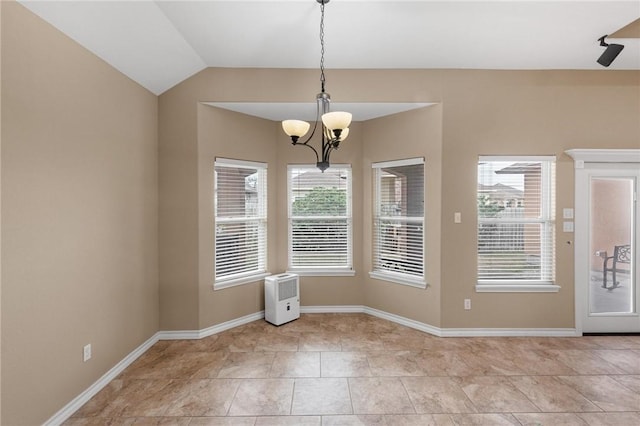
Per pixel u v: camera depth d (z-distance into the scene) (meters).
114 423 2.01
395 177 3.69
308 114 3.63
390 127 3.64
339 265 3.99
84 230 2.26
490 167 3.31
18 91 1.76
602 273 3.32
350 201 3.94
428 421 2.01
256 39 2.78
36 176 1.88
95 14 2.11
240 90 3.24
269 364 2.71
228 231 3.52
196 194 3.20
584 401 2.20
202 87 3.20
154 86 3.05
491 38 2.78
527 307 3.29
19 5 1.77
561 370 2.61
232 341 3.17
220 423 2.00
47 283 1.96
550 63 3.14
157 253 3.19
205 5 2.35
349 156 3.91
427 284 3.35
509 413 2.08
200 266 3.23
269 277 3.66
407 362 2.74
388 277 3.67
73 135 2.16
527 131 3.23
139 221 2.91
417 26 2.62
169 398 2.26
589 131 3.23
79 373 2.20
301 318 3.78
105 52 2.40
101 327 2.42
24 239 1.81
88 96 2.29
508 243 3.34
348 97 3.28
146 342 3.00
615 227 3.31
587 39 2.78
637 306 3.31
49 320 1.97
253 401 2.22
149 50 2.64
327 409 2.13
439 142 3.25
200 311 3.24
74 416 2.09
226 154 3.44
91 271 2.33
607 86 3.22
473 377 2.50
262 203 3.82
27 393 1.83
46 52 1.94
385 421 2.01
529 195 3.32
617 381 2.45
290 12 2.44
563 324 3.29
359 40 2.81
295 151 3.91
